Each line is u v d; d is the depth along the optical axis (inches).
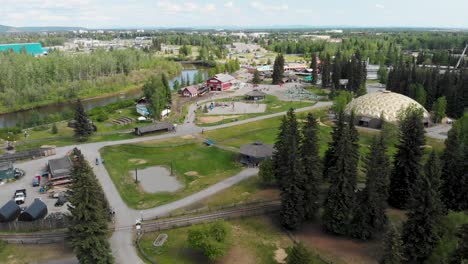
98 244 2388.0
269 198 3496.6
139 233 2901.1
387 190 3164.4
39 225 2960.1
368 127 5954.7
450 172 3083.2
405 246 2511.1
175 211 3260.3
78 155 2534.5
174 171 4239.7
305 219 3112.7
